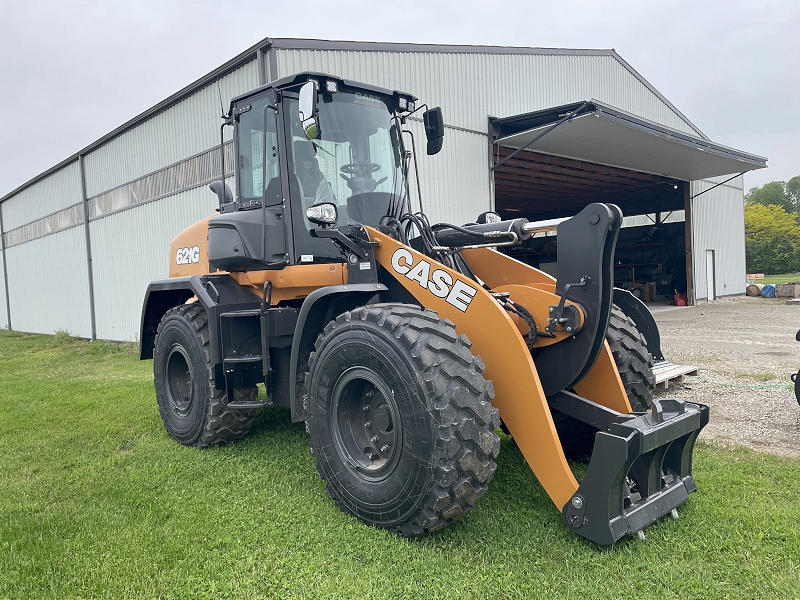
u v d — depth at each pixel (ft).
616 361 11.46
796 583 7.98
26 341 55.36
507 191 62.69
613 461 8.36
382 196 13.32
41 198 60.85
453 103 38.22
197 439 15.02
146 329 17.90
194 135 37.32
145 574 8.73
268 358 13.08
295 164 12.85
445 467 8.73
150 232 42.75
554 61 46.34
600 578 8.20
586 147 43.78
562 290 9.93
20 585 8.61
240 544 9.53
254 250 13.16
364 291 10.56
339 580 8.39
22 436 16.92
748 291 76.38
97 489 12.34
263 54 30.48
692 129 66.85
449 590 8.03
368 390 10.44
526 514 10.28
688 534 9.33
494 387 9.77
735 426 15.84
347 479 10.28
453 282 10.24
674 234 77.10
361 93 13.51
